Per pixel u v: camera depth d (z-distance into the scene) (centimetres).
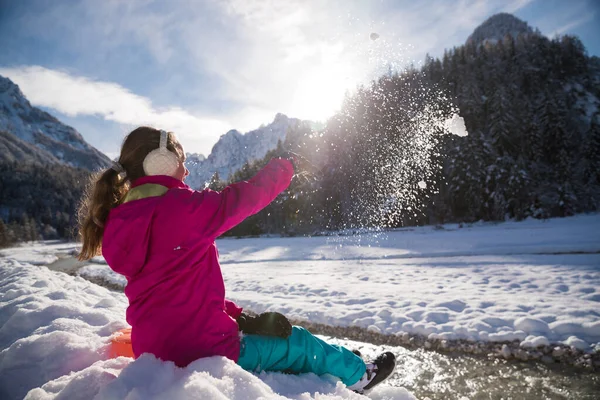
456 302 507
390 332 419
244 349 145
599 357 309
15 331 226
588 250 1136
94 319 237
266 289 748
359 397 147
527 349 337
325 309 524
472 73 6856
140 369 111
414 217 3941
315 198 3725
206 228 130
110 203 140
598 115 6284
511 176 4275
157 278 128
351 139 2333
